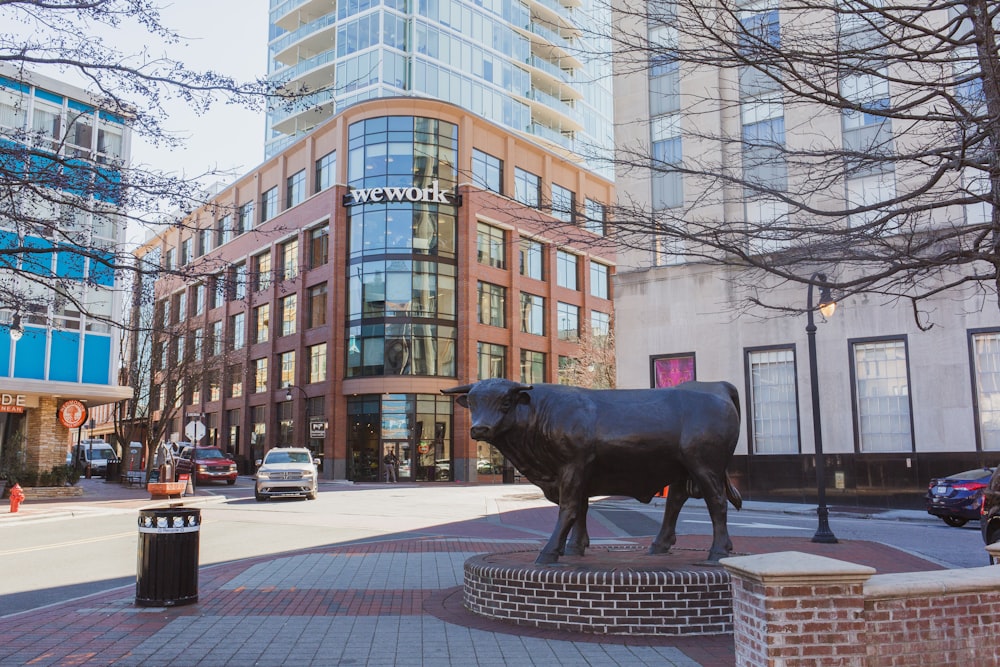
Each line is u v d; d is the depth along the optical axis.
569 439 8.14
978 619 4.78
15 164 7.95
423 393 47.03
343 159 49.72
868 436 24.64
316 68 56.34
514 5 62.62
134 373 39.88
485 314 50.69
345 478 47.53
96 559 13.40
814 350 16.02
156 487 28.02
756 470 26.28
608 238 7.84
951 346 23.31
